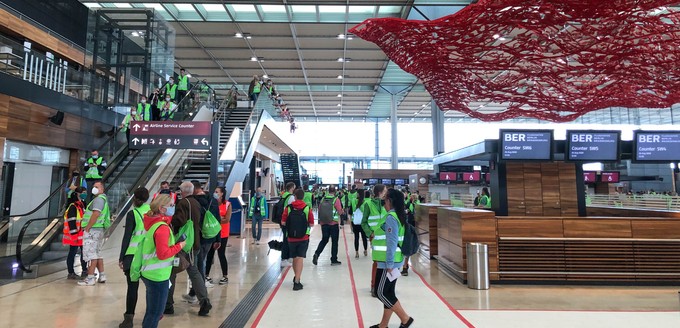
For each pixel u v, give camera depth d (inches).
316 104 1359.5
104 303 189.6
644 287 240.1
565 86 304.8
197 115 547.8
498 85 306.3
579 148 294.5
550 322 168.4
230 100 629.6
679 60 225.9
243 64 913.5
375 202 228.7
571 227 250.2
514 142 292.8
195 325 159.5
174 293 212.2
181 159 458.3
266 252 360.5
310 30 705.6
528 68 264.7
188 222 165.8
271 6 625.3
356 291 220.2
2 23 407.5
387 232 145.6
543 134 293.4
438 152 1066.7
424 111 1477.6
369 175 1135.6
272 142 883.4
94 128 469.7
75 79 444.8
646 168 1147.3
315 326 160.6
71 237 245.3
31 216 387.5
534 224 251.1
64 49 504.4
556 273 244.8
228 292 215.0
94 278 229.1
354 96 1219.2
